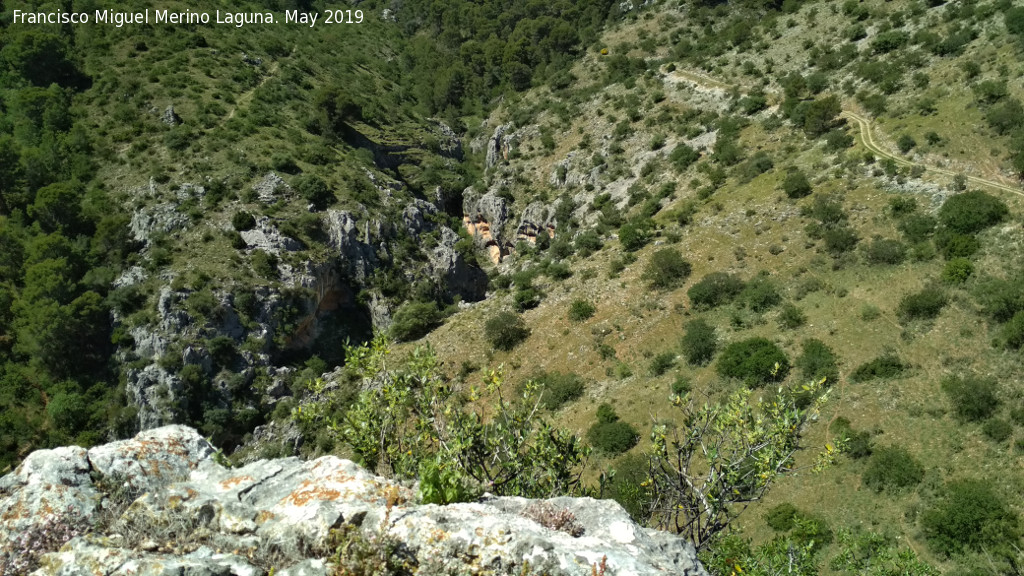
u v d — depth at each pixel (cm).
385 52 14475
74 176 8081
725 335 4997
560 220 8850
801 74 8481
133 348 6488
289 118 9931
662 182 8069
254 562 746
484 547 739
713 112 8931
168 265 7094
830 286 5000
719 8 11781
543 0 14738
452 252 8644
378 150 10412
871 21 8625
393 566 738
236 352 6706
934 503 3353
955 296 4425
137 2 11312
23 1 10775
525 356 5712
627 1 13325
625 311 5675
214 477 875
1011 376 3859
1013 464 3403
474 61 13512
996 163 5347
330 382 6394
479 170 11431
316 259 7688
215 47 11144
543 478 1258
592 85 11250
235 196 7975
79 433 5944
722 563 1446
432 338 6303
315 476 868
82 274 6975
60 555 717
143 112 9225
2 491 795
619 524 828
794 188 6062
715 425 1489
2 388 6034
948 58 6900
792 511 3444
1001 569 2980
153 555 727
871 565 2042
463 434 1264
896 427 3844
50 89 9012
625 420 4566
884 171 5809
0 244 6944
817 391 4159
